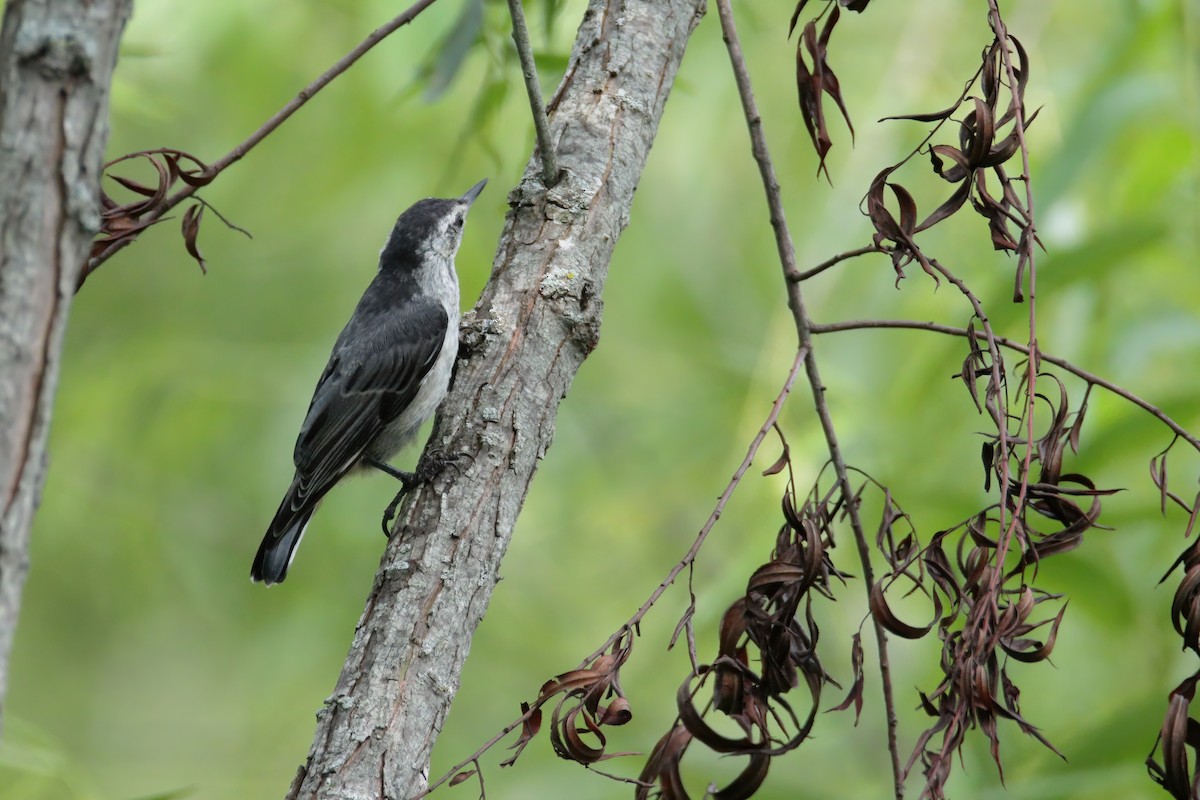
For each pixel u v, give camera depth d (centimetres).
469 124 886
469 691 1309
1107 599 942
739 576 959
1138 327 930
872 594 507
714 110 1259
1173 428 535
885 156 1104
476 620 598
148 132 1449
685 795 472
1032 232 520
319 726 558
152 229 1473
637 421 1364
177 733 1505
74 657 1512
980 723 482
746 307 1373
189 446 1335
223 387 1327
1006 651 505
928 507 970
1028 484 524
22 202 355
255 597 1316
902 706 1095
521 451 631
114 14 369
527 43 648
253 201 1315
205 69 1234
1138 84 927
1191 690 497
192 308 1441
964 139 547
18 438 352
